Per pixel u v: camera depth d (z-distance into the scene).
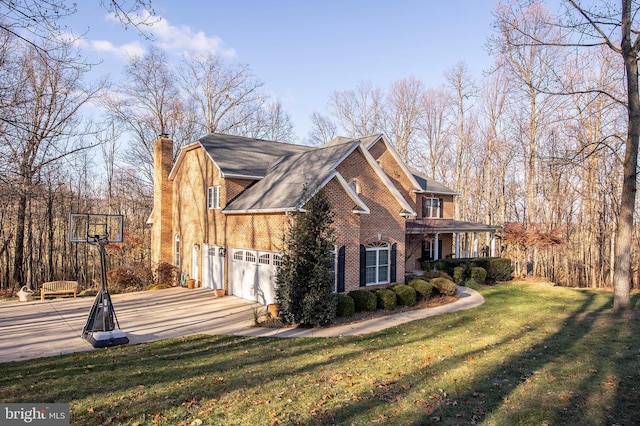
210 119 45.50
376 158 24.80
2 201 22.77
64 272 31.33
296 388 7.50
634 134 13.95
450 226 26.91
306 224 13.52
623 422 5.81
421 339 11.48
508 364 8.63
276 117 53.91
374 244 18.50
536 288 22.50
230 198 20.11
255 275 17.86
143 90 39.78
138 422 6.12
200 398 7.06
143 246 31.70
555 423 5.87
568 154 21.47
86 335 11.72
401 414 6.27
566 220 34.69
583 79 27.19
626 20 13.61
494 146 40.06
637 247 30.83
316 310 13.39
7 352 10.48
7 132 11.17
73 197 31.84
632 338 10.47
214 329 13.16
